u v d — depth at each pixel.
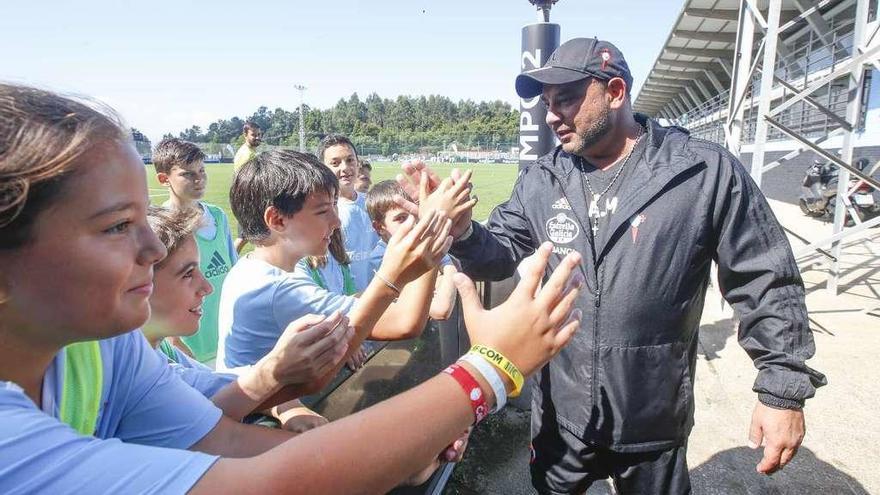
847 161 5.30
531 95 1.96
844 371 3.63
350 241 3.64
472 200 1.54
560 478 2.00
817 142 5.30
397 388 2.04
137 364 0.97
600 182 1.88
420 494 1.72
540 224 1.97
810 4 7.78
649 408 1.77
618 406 1.78
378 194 2.62
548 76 1.73
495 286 3.09
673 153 1.73
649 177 1.71
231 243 3.47
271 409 1.37
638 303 1.72
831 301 5.20
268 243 1.67
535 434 2.09
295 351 1.17
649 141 1.77
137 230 0.62
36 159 0.51
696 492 2.51
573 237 1.85
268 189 1.60
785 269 1.62
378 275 1.26
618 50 1.80
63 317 0.59
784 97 11.86
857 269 6.36
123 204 0.58
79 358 0.81
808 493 2.48
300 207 1.62
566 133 1.80
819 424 3.02
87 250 0.56
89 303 0.59
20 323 0.59
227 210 11.06
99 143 0.57
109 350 0.90
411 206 1.54
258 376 1.19
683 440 1.84
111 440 0.57
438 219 1.23
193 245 1.33
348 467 0.58
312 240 1.69
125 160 0.60
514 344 0.72
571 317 0.77
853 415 3.10
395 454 0.61
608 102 1.75
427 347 2.36
